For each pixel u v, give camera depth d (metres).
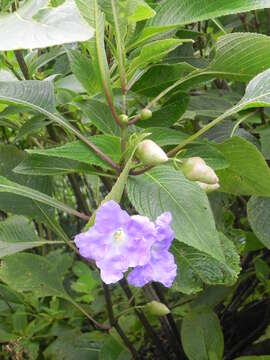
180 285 0.29
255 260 0.45
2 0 0.31
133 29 0.27
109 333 0.38
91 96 0.31
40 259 0.37
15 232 0.33
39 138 0.42
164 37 0.32
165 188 0.25
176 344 0.39
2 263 0.35
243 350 0.42
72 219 0.78
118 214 0.22
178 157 0.28
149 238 0.22
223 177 0.29
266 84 0.25
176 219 0.24
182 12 0.28
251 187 0.28
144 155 0.24
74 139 0.38
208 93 0.44
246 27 0.44
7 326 0.47
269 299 0.42
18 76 0.39
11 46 0.17
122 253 0.22
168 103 0.33
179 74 0.33
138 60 0.27
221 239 0.29
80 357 0.41
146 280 0.22
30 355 0.41
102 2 0.24
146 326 0.39
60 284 0.37
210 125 0.25
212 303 0.41
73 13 0.18
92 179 0.39
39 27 0.18
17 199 0.34
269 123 0.41
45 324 0.46
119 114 0.29
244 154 0.27
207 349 0.34
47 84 0.29
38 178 0.35
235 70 0.30
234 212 0.55
